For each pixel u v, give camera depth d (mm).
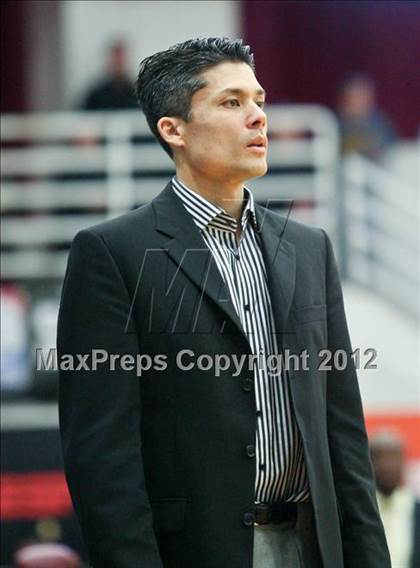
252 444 10164
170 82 10633
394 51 37375
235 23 35531
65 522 23656
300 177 29250
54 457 24672
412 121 37531
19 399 25062
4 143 31562
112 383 10125
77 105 31469
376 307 28016
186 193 10688
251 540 10102
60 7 34750
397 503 21219
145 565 9773
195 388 10141
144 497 9945
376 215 29344
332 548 10242
